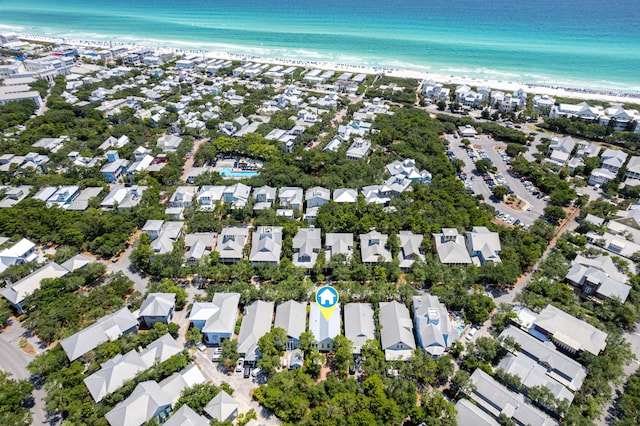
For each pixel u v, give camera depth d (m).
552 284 118.25
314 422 80.25
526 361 93.94
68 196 156.88
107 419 79.81
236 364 96.44
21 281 112.94
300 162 187.12
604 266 124.56
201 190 162.00
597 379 91.12
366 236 135.38
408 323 103.00
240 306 113.38
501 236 140.50
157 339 98.62
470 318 109.81
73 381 86.62
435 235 138.25
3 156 176.50
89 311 107.00
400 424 84.62
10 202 152.38
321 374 95.00
